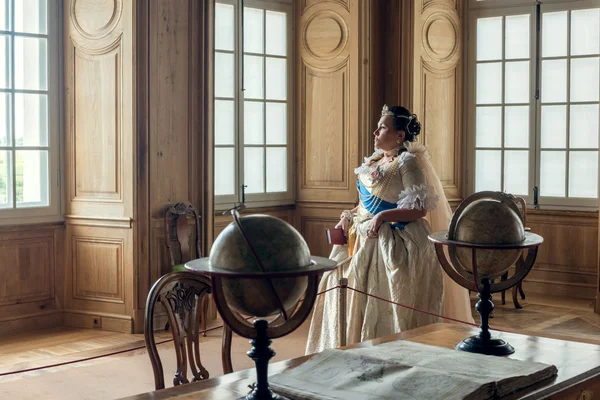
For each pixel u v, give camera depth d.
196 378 2.58
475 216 2.32
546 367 2.07
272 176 7.50
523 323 6.50
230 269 1.68
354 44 7.27
